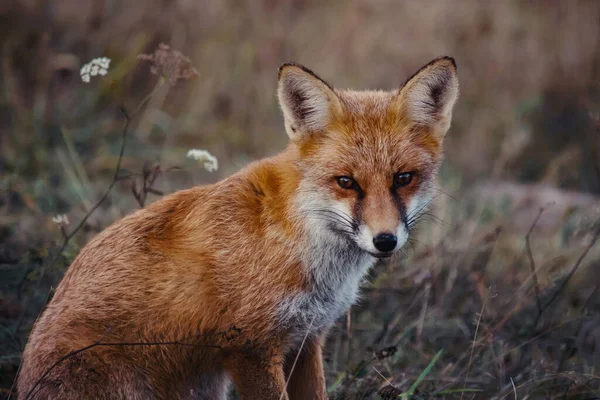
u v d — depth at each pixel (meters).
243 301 7.76
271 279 7.79
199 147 16.88
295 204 7.95
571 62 19.94
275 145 17.44
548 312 10.91
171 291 7.83
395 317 10.74
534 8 20.88
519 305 10.34
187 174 15.67
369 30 19.86
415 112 8.26
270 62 19.08
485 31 20.09
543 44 20.16
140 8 19.36
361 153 7.93
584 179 16.53
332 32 19.80
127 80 17.98
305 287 7.96
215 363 8.10
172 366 7.96
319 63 19.11
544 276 12.04
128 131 16.22
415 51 19.62
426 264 11.83
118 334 7.75
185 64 9.88
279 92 8.21
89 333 7.67
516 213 14.92
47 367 7.50
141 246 8.00
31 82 17.27
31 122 15.73
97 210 13.16
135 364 7.76
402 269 11.83
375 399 8.91
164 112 17.83
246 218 7.95
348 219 7.88
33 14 19.00
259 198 8.05
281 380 7.89
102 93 17.06
